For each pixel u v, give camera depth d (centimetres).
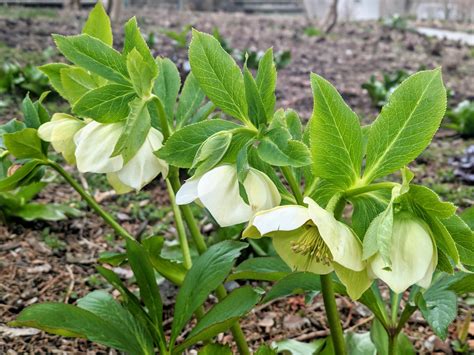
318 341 44
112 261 37
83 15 238
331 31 270
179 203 23
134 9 323
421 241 21
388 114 23
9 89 121
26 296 56
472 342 50
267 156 23
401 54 219
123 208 79
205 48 25
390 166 23
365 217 24
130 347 29
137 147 24
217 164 24
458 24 362
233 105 25
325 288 28
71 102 28
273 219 21
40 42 174
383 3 436
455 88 165
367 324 54
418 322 54
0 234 68
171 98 30
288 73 174
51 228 71
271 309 57
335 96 22
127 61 24
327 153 23
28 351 47
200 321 28
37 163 31
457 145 113
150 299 31
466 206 83
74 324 28
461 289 30
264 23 285
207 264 30
